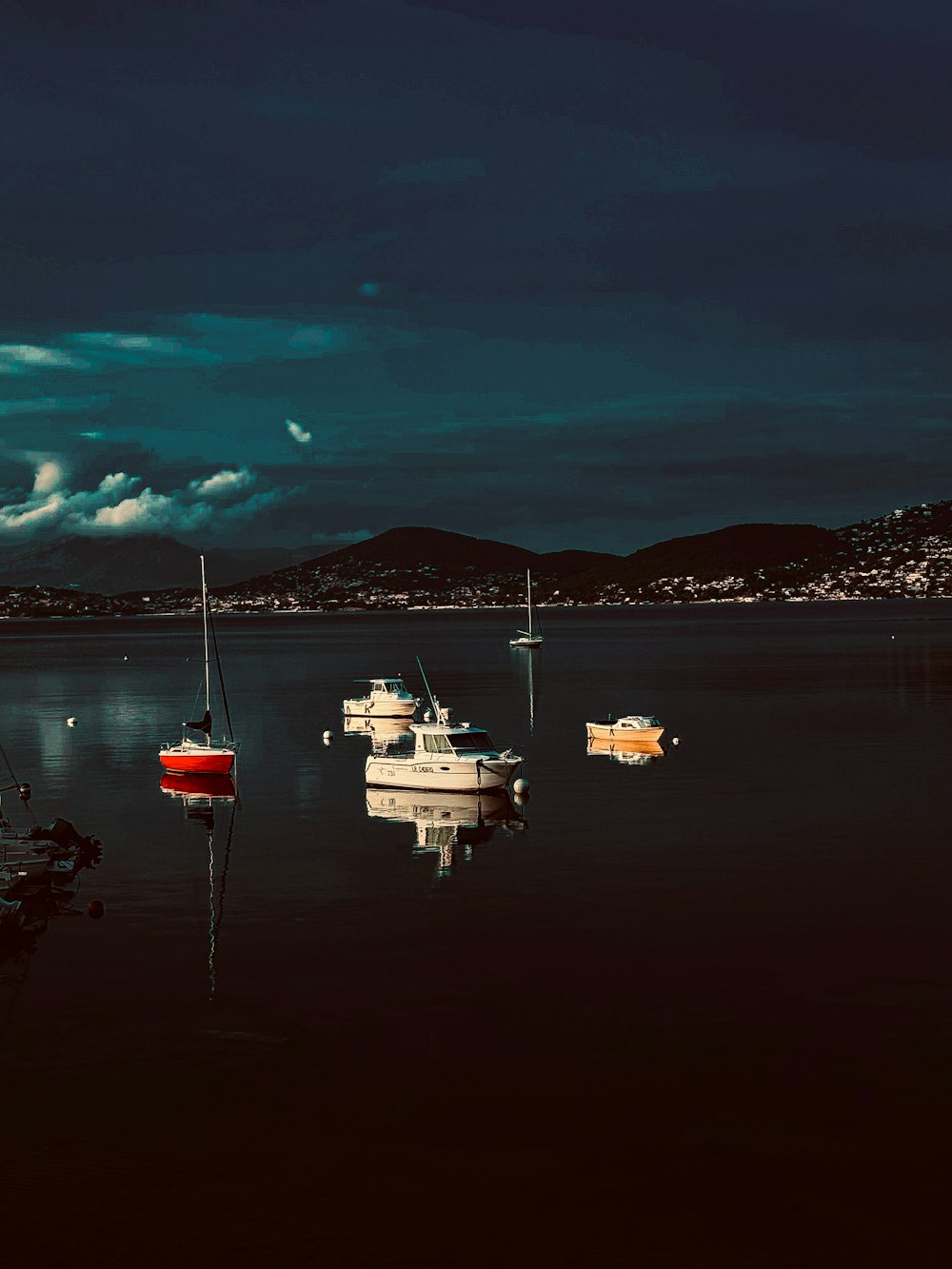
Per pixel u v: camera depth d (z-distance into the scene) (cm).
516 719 7475
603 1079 1875
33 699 9794
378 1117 1767
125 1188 1591
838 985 2259
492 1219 1509
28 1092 1869
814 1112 1755
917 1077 1859
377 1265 1427
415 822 4031
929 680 9669
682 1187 1569
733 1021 2094
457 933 2644
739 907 2814
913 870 3161
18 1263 1439
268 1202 1555
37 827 3606
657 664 12912
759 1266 1409
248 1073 1920
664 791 4516
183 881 3209
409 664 14162
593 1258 1430
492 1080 1880
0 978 2389
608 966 2392
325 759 5788
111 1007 2214
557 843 3603
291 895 3022
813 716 7094
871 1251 1433
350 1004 2206
